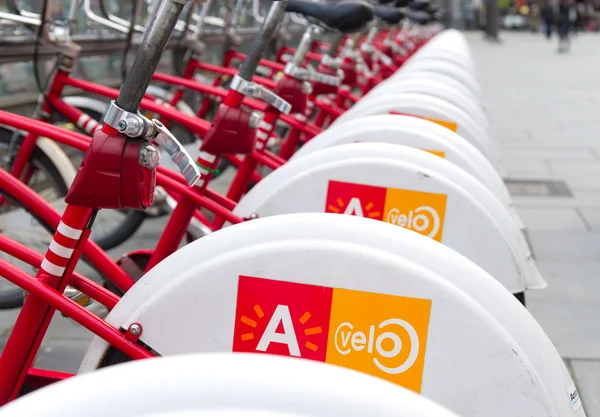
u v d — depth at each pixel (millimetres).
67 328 2812
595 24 33156
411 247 1344
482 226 1931
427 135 2391
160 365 795
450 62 4930
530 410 1324
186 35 3910
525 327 1343
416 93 3297
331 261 1321
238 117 2100
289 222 1368
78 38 3900
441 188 1920
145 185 1323
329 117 4996
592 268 3510
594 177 5293
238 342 1373
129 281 2203
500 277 1956
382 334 1328
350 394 773
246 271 1350
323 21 2613
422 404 778
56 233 1461
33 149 2803
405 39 8148
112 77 4602
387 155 1953
